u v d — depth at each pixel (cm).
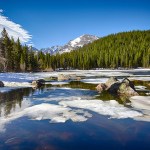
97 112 1766
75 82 4231
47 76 5912
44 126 1424
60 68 14000
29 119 1575
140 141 1189
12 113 1734
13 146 1124
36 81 3619
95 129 1368
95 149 1095
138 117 1617
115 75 6284
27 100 2300
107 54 14288
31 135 1271
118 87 2814
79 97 2486
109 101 2212
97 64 14388
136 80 4375
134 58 13738
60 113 1731
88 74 7025
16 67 8881
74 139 1217
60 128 1388
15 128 1387
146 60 13550
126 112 1755
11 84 3603
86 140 1204
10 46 8825
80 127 1405
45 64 11881
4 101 2242
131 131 1331
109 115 1675
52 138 1228
